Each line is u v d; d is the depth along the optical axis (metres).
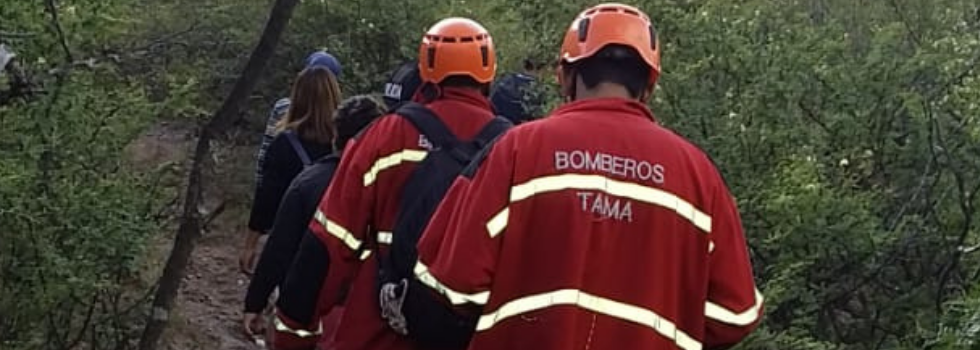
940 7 7.53
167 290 6.45
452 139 4.07
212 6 10.83
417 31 10.57
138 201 6.52
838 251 5.76
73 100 6.15
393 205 4.22
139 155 8.67
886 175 6.40
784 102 6.37
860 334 5.96
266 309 6.04
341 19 10.73
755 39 6.63
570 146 3.10
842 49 6.71
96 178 6.29
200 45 10.41
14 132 5.98
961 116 6.17
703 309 3.13
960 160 6.03
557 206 3.06
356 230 4.27
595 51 3.16
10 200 5.68
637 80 3.19
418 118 4.17
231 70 10.65
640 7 6.71
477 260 3.06
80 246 6.03
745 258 3.19
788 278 5.59
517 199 3.08
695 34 6.57
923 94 6.28
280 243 5.45
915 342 5.65
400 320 3.77
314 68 6.63
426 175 3.94
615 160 3.09
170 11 10.09
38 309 5.93
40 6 6.30
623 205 3.07
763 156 6.21
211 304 8.68
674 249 3.09
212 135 6.52
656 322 3.07
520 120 7.31
